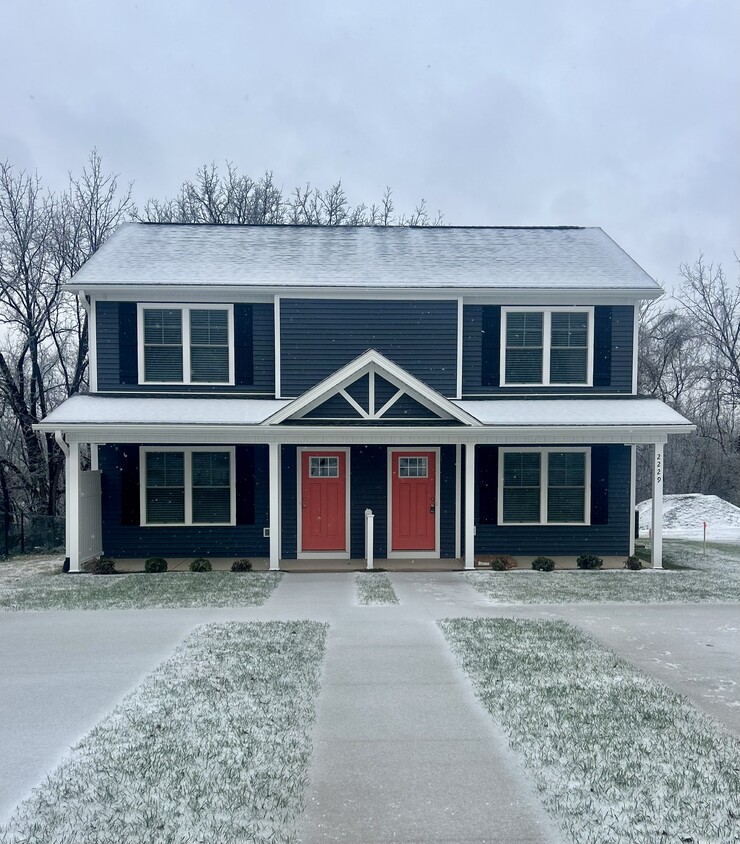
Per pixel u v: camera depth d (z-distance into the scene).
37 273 21.02
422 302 13.47
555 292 13.32
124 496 13.21
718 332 30.92
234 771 4.50
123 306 13.26
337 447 13.34
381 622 8.48
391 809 4.05
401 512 13.43
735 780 4.34
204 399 13.23
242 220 30.22
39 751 4.88
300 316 13.38
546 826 3.87
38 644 7.59
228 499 13.41
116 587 10.73
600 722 5.28
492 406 13.11
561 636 7.76
